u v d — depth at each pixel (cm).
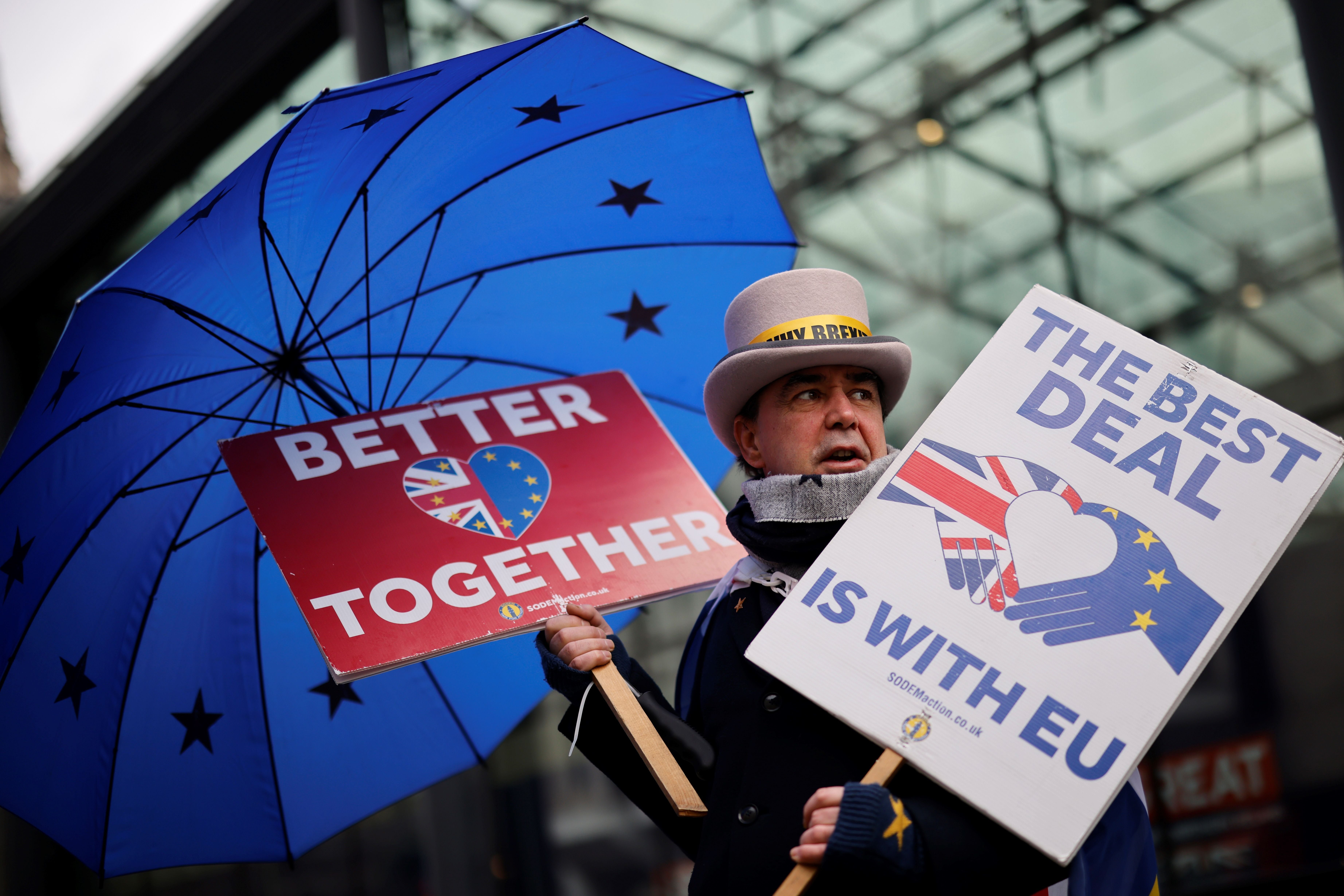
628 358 218
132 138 890
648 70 188
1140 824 136
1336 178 418
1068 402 139
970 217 673
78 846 181
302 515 171
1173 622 124
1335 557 509
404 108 168
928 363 679
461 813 644
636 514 183
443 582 166
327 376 197
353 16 687
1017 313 146
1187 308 609
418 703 204
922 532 134
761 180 212
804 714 141
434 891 641
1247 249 586
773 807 137
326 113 158
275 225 174
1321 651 507
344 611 160
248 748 192
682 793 139
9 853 890
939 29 677
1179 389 138
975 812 121
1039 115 650
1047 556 130
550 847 678
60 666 176
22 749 174
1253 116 580
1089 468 134
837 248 713
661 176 206
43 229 982
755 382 160
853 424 157
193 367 182
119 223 945
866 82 702
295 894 827
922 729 122
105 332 166
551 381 208
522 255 206
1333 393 560
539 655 163
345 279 189
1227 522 129
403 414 191
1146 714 120
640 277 214
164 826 186
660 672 653
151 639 185
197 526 189
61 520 172
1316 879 493
